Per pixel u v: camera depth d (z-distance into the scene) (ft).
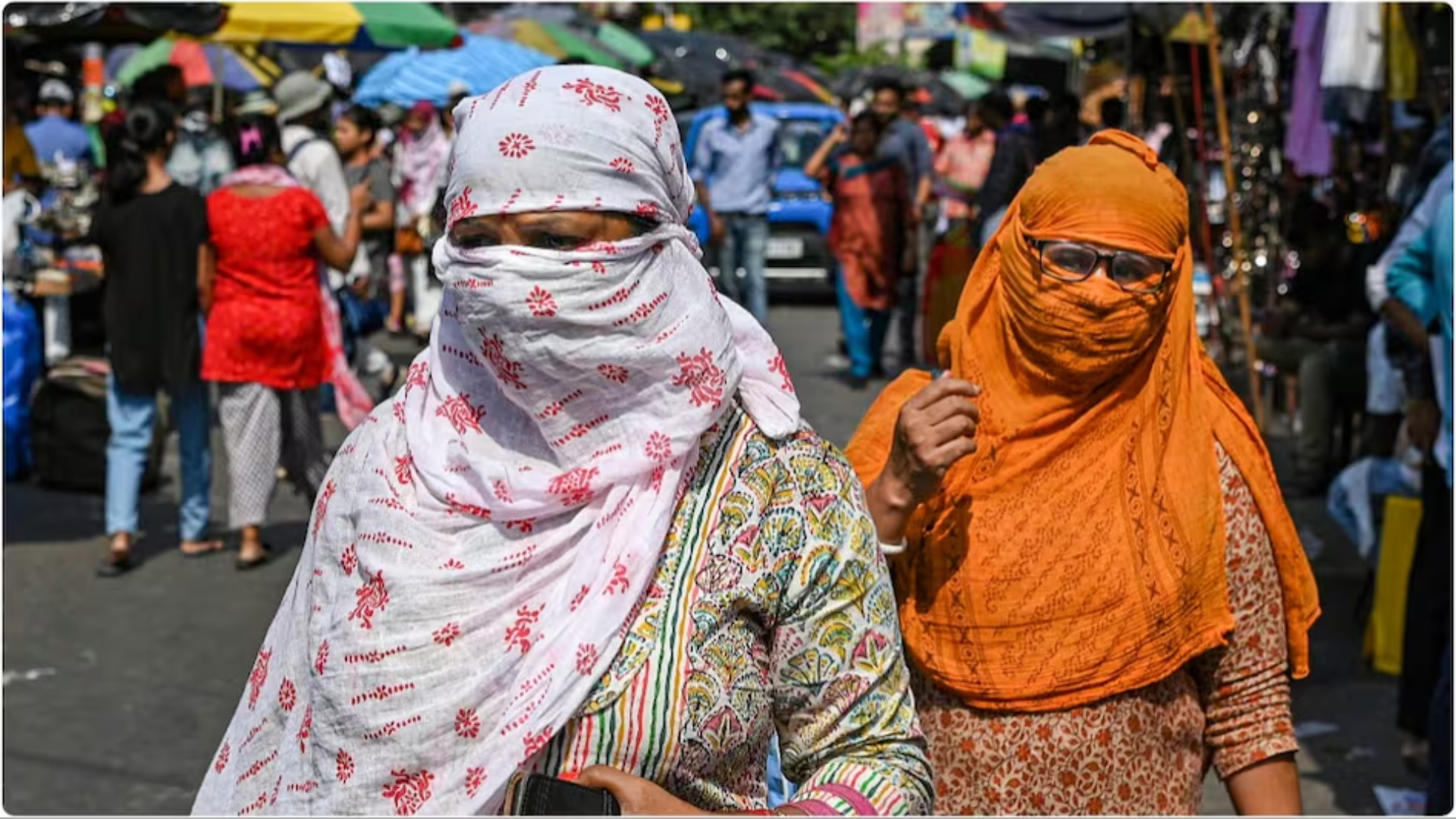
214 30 35.81
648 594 6.97
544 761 6.88
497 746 6.81
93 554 28.96
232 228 27.09
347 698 7.06
